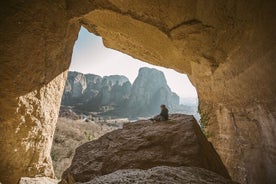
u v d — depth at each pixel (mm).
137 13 8531
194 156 6340
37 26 8367
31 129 9125
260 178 7582
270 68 5719
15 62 7914
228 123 9883
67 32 10023
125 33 10422
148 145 6984
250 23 5930
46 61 9281
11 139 8438
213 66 8648
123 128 8578
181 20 7730
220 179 5438
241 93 7996
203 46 8172
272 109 6203
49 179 10398
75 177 6434
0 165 8422
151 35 9594
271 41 5305
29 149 9422
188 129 7184
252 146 8031
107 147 7477
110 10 8945
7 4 7578
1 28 7465
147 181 4539
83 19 11070
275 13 4785
